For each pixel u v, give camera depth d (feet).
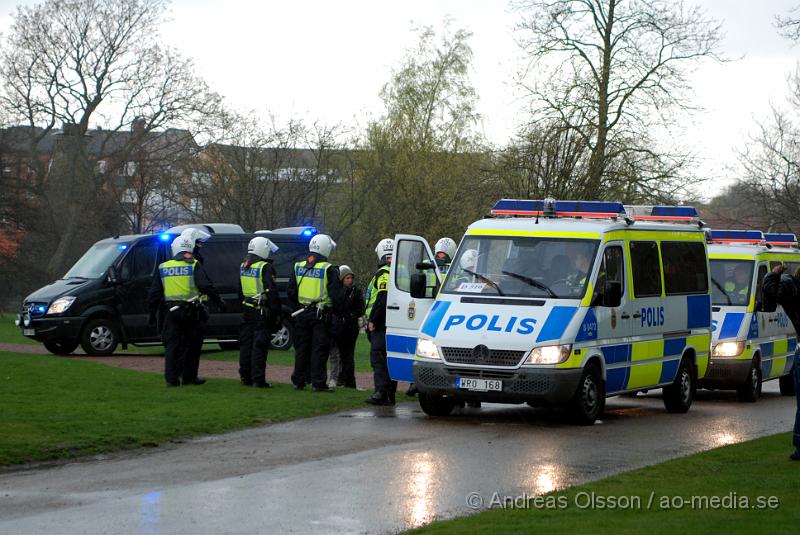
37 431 43.14
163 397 54.90
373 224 163.53
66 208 179.93
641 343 55.77
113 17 176.76
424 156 170.40
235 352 91.66
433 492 32.60
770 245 77.92
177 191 169.17
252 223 146.51
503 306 51.29
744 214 177.17
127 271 85.97
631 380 54.90
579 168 116.78
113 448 40.98
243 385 61.82
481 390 49.42
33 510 30.04
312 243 61.36
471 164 163.02
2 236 178.50
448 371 50.01
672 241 60.29
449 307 52.11
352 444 42.80
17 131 176.76
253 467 37.19
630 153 124.77
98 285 84.94
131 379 62.80
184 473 35.99
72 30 176.45
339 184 163.73
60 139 178.40
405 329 56.24
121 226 186.09
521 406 60.13
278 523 28.37
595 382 51.57
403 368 56.18
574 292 51.52
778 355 74.64
